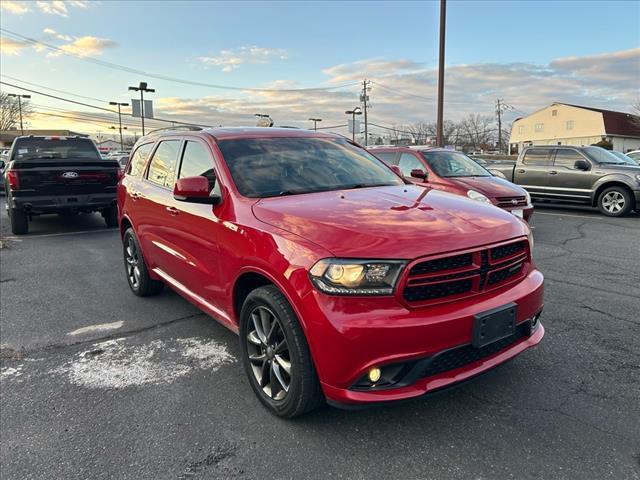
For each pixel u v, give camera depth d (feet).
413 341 8.04
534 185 41.86
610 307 15.75
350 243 8.36
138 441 9.23
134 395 10.96
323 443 8.97
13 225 32.04
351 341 7.97
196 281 12.85
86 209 32.81
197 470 8.36
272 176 12.07
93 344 13.85
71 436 9.45
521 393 10.44
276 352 9.66
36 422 9.96
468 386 10.78
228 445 9.02
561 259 22.70
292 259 8.73
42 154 36.78
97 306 17.15
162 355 13.03
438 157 30.19
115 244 28.91
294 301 8.64
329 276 8.15
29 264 23.79
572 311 15.38
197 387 11.25
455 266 8.62
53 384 11.57
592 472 7.97
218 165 12.21
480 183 27.30
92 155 38.50
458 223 9.29
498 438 8.93
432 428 9.30
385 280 8.09
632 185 36.29
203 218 11.87
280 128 14.93
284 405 9.43
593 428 9.16
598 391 10.47
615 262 22.00
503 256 9.36
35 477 8.30
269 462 8.50
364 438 9.07
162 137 16.25
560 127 225.76
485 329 8.65
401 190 12.03
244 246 10.08
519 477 7.92
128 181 17.92
